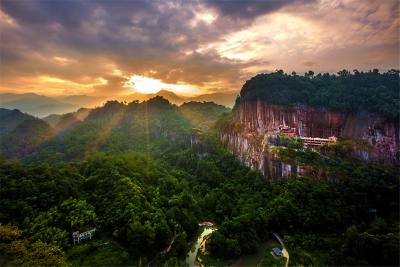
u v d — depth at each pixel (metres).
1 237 76.31
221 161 162.50
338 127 146.62
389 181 107.00
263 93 171.25
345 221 95.56
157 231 91.44
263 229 100.50
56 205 95.44
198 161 168.75
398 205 98.19
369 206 99.62
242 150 158.62
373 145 130.12
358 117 141.12
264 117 164.38
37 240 78.94
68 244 82.88
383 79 165.00
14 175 102.12
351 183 104.88
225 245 91.31
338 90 157.62
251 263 87.81
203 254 92.94
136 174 129.75
